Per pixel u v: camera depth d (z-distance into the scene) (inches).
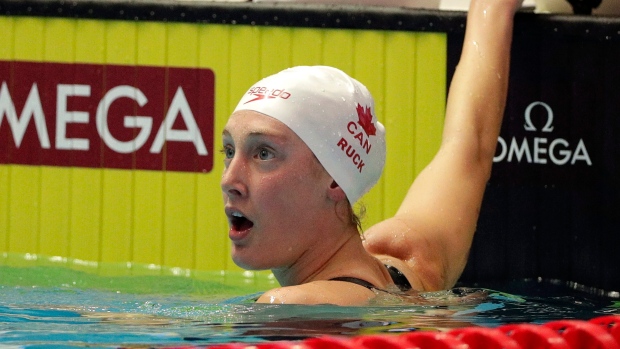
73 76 462.0
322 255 233.9
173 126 462.0
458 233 296.2
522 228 464.8
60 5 461.1
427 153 467.5
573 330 196.4
